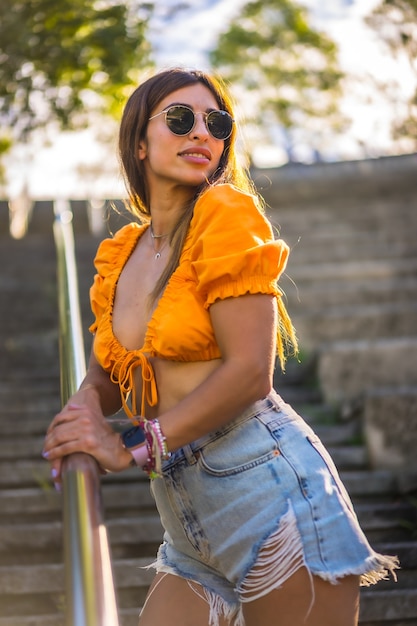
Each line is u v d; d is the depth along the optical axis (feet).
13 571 11.78
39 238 28.12
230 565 6.23
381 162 32.17
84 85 23.59
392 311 20.83
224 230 6.01
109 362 6.75
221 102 6.94
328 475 6.23
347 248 27.07
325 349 18.38
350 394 18.13
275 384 19.38
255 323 5.87
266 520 6.00
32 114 23.68
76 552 5.02
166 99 6.77
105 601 4.76
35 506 14.02
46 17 22.79
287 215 29.68
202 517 6.28
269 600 5.99
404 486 14.60
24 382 19.92
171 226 6.78
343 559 6.05
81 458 5.70
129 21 23.09
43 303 23.82
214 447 6.15
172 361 6.27
